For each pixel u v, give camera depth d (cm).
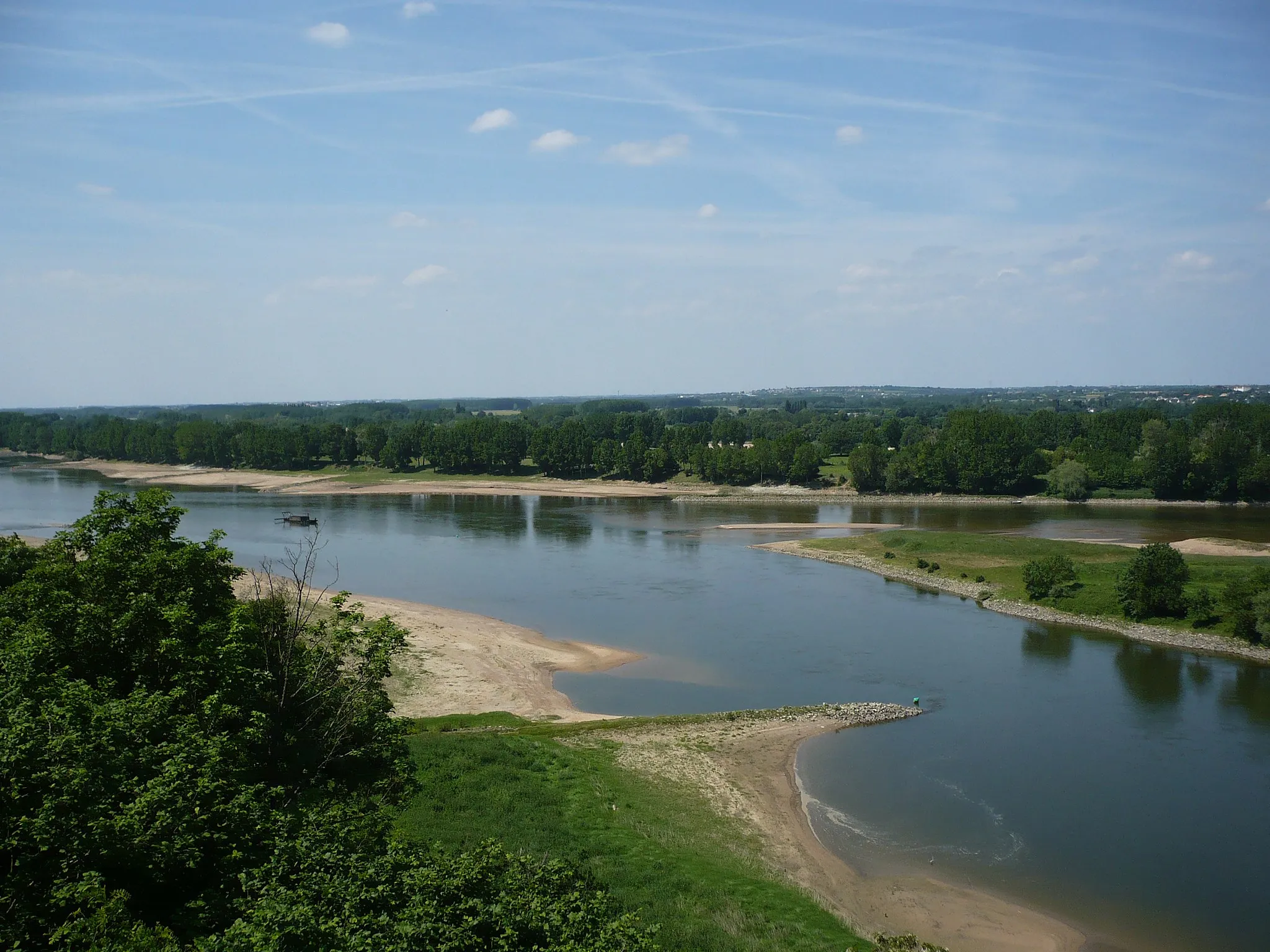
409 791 4016
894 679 6931
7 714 2586
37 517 16125
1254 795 4788
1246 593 7956
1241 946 3497
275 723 3403
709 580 10875
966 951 3419
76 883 2198
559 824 4034
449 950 2225
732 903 3497
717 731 5712
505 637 8062
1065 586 9212
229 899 2483
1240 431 19025
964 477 19225
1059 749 5438
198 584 3669
